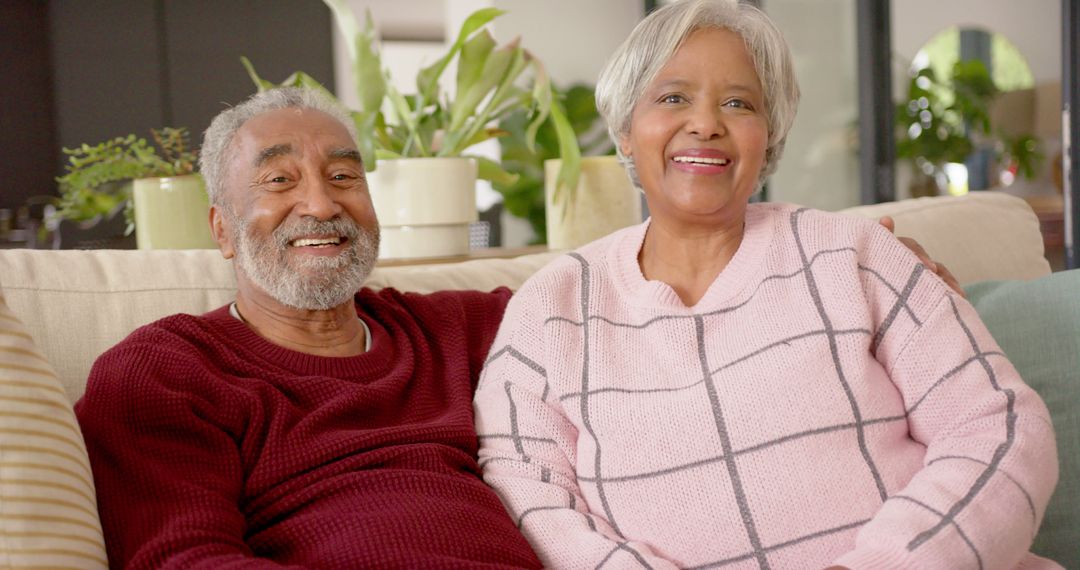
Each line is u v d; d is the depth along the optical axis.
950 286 1.36
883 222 1.42
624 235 1.44
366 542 1.17
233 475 1.23
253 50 8.31
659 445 1.24
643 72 1.34
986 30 8.02
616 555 1.19
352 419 1.34
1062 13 4.78
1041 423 1.15
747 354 1.25
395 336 1.50
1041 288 1.52
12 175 7.78
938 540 1.05
